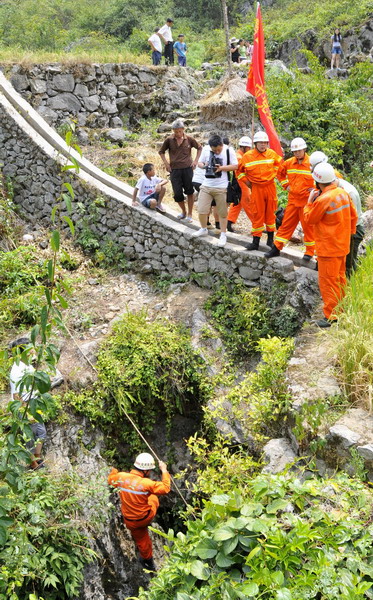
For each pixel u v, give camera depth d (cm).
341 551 411
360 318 593
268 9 2491
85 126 1184
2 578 454
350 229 645
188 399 765
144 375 724
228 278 807
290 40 1955
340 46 1677
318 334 652
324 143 1153
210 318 793
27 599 511
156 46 1444
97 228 930
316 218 632
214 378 739
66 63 1166
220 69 1450
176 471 745
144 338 750
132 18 2491
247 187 832
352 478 487
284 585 387
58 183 954
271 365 627
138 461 601
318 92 1252
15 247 910
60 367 721
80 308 826
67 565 537
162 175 1066
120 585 605
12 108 1004
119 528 649
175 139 836
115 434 727
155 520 739
